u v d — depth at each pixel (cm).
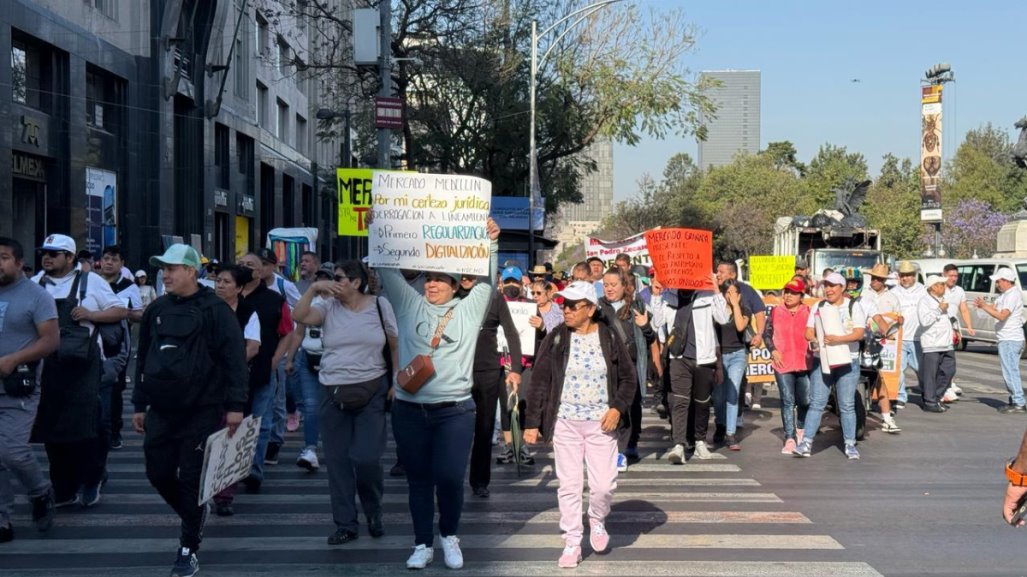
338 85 3297
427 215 654
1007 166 8212
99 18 2756
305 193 5891
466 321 652
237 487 881
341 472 711
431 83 3209
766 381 1352
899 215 6016
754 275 1689
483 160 3603
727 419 1123
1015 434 1259
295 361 1024
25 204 2461
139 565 656
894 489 913
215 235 3938
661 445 1164
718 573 638
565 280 1861
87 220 2667
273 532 743
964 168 7838
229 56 3512
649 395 1636
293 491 888
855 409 1166
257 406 866
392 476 969
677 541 721
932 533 748
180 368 612
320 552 688
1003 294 1469
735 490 905
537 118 3356
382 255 657
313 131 6044
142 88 3041
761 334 1118
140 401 648
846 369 1070
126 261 2961
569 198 4334
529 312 1066
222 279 817
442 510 650
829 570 646
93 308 775
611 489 673
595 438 669
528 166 3669
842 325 1044
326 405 711
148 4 3059
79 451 809
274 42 4806
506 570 646
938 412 1465
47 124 2477
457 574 636
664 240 1042
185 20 3369
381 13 2045
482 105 3362
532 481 945
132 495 868
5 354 695
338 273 704
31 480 718
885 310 1316
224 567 650
